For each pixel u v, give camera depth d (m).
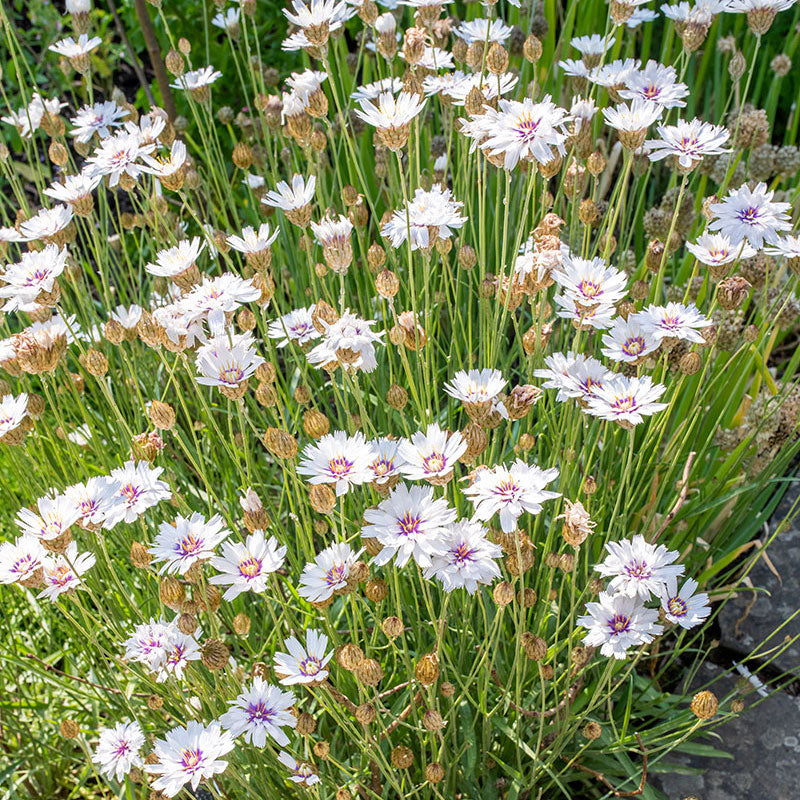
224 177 0.90
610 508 0.75
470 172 0.85
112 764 0.60
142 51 1.33
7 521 0.79
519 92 0.92
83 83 1.22
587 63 0.81
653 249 0.70
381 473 0.56
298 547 0.70
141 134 0.74
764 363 0.78
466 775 0.65
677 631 0.77
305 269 0.90
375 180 1.02
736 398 0.78
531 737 0.67
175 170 0.70
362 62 1.10
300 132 0.75
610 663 0.60
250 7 0.86
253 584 0.56
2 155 0.86
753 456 0.78
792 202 0.86
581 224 0.87
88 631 0.63
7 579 0.57
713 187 0.98
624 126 0.65
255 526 0.59
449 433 0.57
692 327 0.61
